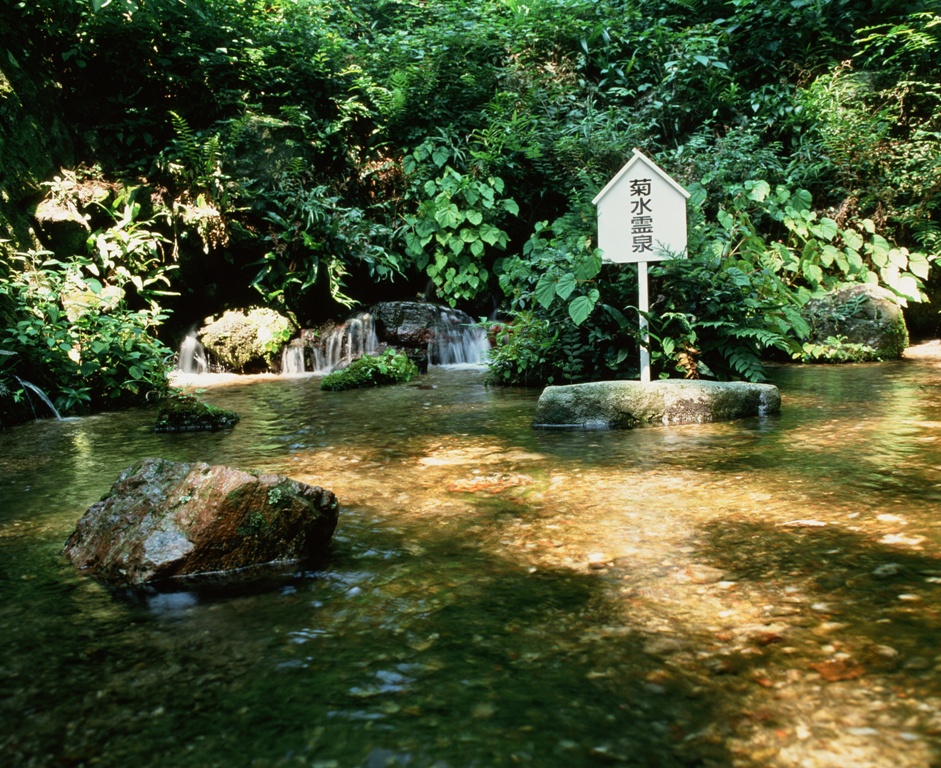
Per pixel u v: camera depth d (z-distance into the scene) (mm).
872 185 10883
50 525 3258
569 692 1768
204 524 2639
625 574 2479
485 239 11062
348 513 3303
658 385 5293
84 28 9562
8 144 8039
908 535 2746
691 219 7023
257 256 10164
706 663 1876
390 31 15039
